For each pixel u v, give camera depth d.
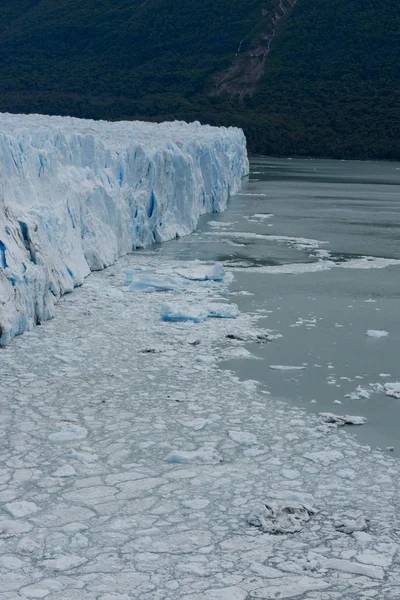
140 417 11.21
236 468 9.73
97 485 9.16
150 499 8.88
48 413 11.22
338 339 15.50
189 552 7.88
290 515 8.56
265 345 14.96
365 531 8.35
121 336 15.09
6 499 8.77
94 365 13.34
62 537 8.06
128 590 7.24
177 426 10.95
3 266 14.76
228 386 12.62
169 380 12.78
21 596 7.10
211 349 14.52
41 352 13.86
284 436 10.76
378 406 12.02
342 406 11.97
